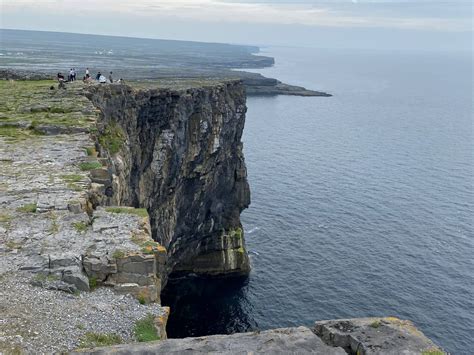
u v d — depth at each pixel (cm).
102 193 2598
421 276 5941
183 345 1173
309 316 5159
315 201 8594
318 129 16275
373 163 11569
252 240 6969
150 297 1736
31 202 2238
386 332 1219
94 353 1153
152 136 5053
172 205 5509
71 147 3180
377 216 7906
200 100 5919
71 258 1744
